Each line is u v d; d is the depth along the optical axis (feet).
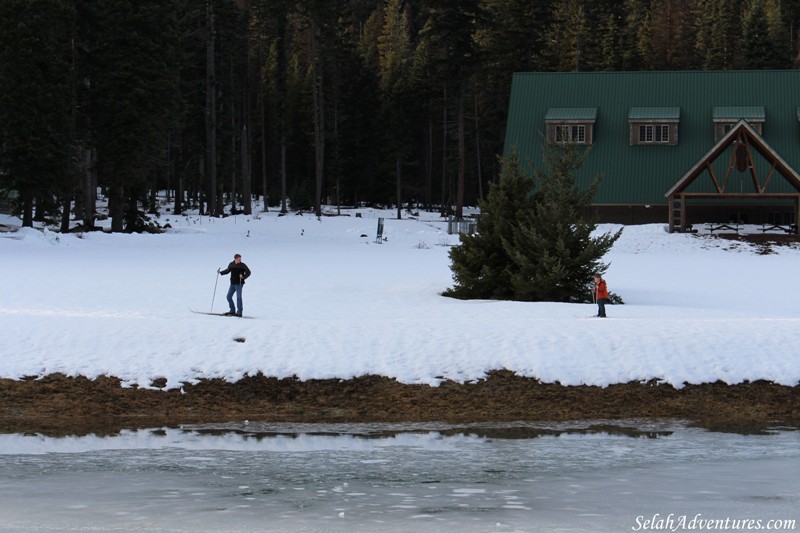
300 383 142.00
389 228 487.61
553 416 133.80
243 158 603.26
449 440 120.06
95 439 119.55
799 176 416.46
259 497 90.84
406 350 150.71
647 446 116.26
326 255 360.28
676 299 231.09
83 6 427.33
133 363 145.18
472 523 81.66
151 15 420.36
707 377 143.54
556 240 230.27
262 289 237.45
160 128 447.42
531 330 158.71
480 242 237.45
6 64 393.29
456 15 571.28
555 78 516.32
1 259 310.04
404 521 82.43
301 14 627.87
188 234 448.24
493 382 143.02
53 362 144.46
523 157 484.33
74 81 424.05
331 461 107.34
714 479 98.12
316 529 79.97
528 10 654.12
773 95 497.46
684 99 501.97
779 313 202.80
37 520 82.79
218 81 594.65
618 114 500.33
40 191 402.11
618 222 471.62
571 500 89.76
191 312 189.06
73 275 260.62
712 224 449.89
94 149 440.45
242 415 133.39
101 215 515.91
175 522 82.12
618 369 145.48
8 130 394.73
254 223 521.24
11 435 121.39
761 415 134.10
